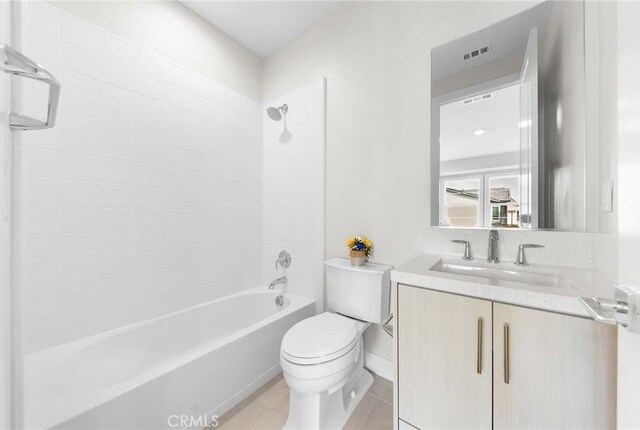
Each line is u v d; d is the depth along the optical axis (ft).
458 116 4.48
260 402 4.65
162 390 3.63
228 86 6.84
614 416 2.24
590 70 3.16
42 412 2.96
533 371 2.57
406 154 5.00
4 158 1.59
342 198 5.97
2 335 1.59
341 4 5.94
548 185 3.71
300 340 4.05
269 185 7.54
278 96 7.31
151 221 5.36
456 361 3.02
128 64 5.01
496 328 2.76
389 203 5.22
